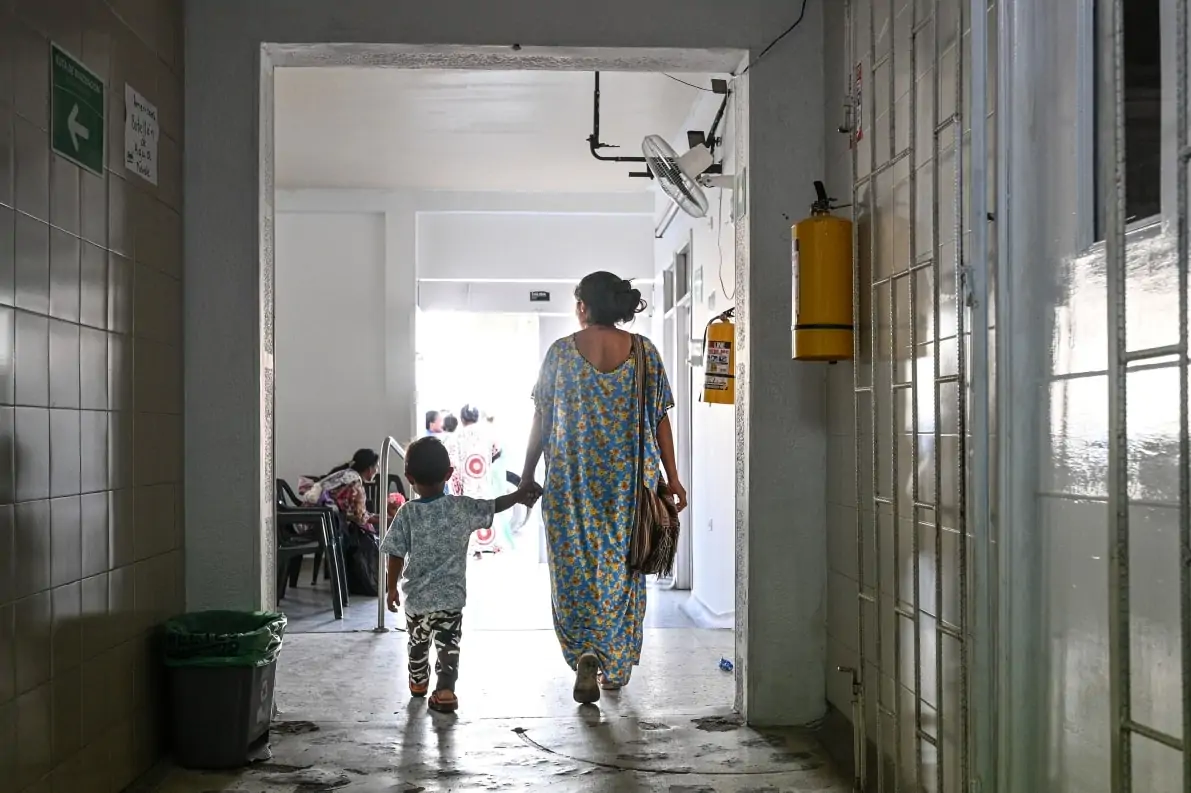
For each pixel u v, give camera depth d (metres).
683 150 7.00
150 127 3.15
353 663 4.65
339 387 9.09
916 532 2.46
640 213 9.15
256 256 3.49
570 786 2.97
